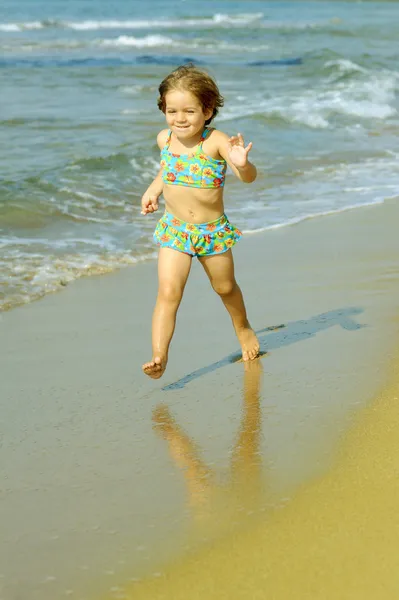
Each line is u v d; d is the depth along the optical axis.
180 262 5.21
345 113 18.30
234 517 3.69
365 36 39.88
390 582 3.20
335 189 11.99
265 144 15.07
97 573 3.35
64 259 8.50
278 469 4.09
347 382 5.12
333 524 3.58
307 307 6.79
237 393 5.10
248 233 9.63
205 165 5.07
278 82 23.30
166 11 60.44
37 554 3.50
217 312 6.77
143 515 3.77
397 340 5.84
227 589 3.20
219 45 37.38
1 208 10.14
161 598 3.18
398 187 12.13
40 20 49.06
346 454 4.19
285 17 57.00
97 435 4.65
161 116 17.28
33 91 20.73
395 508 3.69
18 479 4.17
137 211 10.59
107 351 6.04
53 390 5.32
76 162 12.50
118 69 26.22
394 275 7.68
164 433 4.63
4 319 6.82
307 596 3.13
